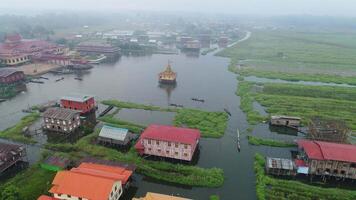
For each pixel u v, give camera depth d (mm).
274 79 168875
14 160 74750
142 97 132375
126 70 184750
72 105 107562
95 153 80625
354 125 104125
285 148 87625
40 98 129000
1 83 138125
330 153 70812
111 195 58562
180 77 167750
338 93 141875
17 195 61281
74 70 181625
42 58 193000
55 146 84625
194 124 102500
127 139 86125
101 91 140375
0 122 102812
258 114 112312
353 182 70938
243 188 68625
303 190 66875
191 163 78188
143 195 65312
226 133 96812
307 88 148000
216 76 171125
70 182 58625
